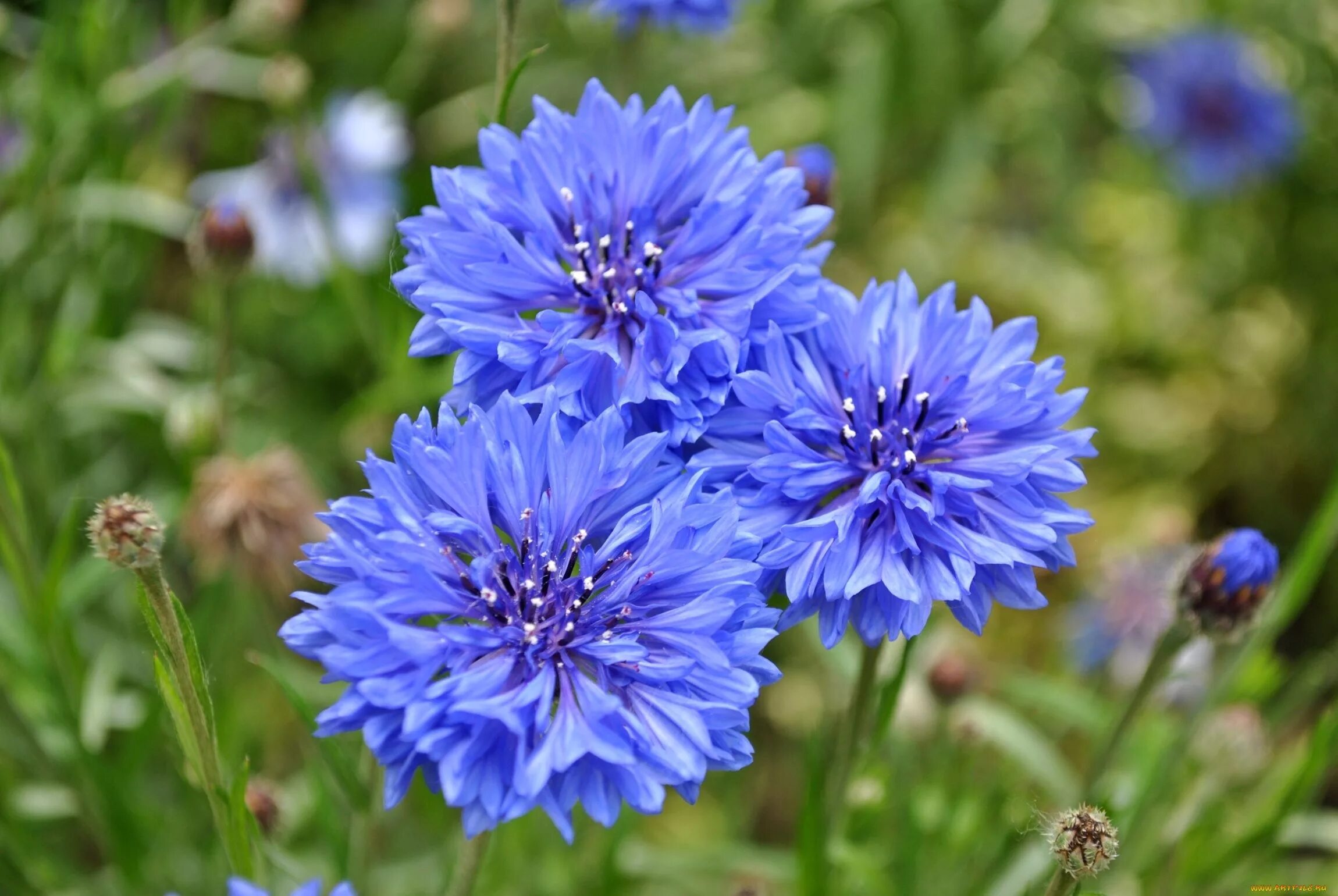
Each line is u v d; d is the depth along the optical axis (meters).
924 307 0.29
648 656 0.27
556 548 0.27
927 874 0.35
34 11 0.44
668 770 0.26
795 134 0.52
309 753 0.34
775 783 0.45
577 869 0.37
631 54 0.38
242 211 0.36
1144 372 0.55
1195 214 0.57
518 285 0.28
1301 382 0.53
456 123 0.51
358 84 0.51
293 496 0.36
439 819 0.35
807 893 0.31
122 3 0.40
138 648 0.38
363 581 0.26
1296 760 0.35
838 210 0.50
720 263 0.28
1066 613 0.43
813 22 0.53
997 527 0.28
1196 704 0.35
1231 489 0.53
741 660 0.26
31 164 0.38
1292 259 0.55
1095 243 0.58
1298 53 0.56
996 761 0.40
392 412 0.38
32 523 0.38
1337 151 0.56
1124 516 0.51
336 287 0.38
